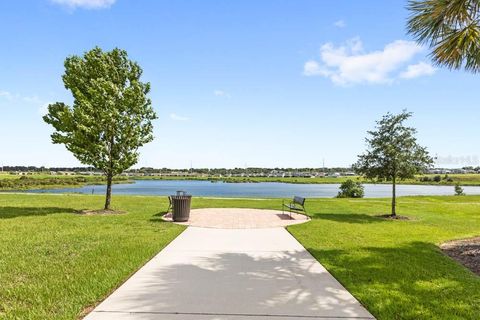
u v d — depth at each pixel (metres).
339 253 8.27
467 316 4.62
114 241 9.41
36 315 4.50
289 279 6.14
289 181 150.50
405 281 6.11
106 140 17.20
